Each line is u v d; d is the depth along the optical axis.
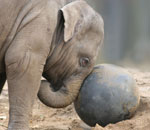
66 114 15.52
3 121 14.68
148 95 14.70
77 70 12.36
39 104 16.33
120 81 12.37
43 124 14.32
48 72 12.37
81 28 12.05
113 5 51.19
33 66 11.38
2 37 11.37
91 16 12.22
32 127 13.81
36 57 11.38
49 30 11.45
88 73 12.48
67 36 11.58
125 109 12.36
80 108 12.52
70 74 12.37
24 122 11.57
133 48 50.91
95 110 12.33
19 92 11.46
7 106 16.36
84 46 12.20
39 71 11.48
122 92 12.30
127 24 51.97
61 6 11.80
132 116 12.80
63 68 12.27
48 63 12.13
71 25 11.66
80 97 12.42
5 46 11.45
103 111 12.30
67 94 12.35
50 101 12.25
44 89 12.21
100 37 12.41
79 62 12.31
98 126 12.02
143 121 12.36
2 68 11.85
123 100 12.30
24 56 11.28
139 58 48.41
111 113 12.32
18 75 11.38
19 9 11.40
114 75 12.42
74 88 12.37
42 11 11.43
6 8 11.32
